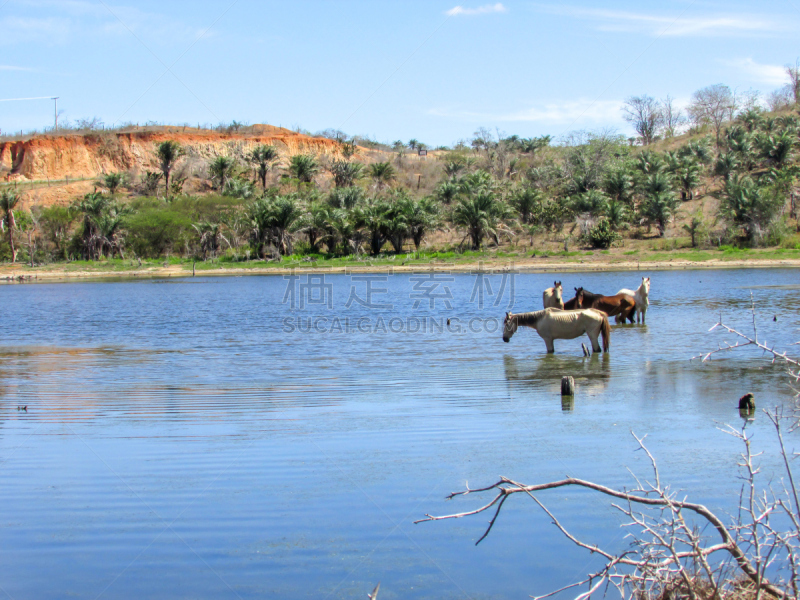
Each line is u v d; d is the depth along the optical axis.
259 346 21.00
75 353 20.12
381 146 138.50
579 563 6.71
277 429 11.34
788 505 7.69
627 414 11.89
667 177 71.88
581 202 69.94
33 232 76.06
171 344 21.73
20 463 9.80
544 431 10.94
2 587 6.39
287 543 7.23
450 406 12.73
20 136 106.50
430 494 8.47
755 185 66.44
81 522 7.80
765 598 5.04
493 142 113.25
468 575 6.52
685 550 6.72
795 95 105.12
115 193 90.88
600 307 24.06
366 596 6.14
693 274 47.78
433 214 70.69
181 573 6.61
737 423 11.11
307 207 73.56
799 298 31.27
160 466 9.61
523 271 55.25
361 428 11.30
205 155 107.81
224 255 74.75
